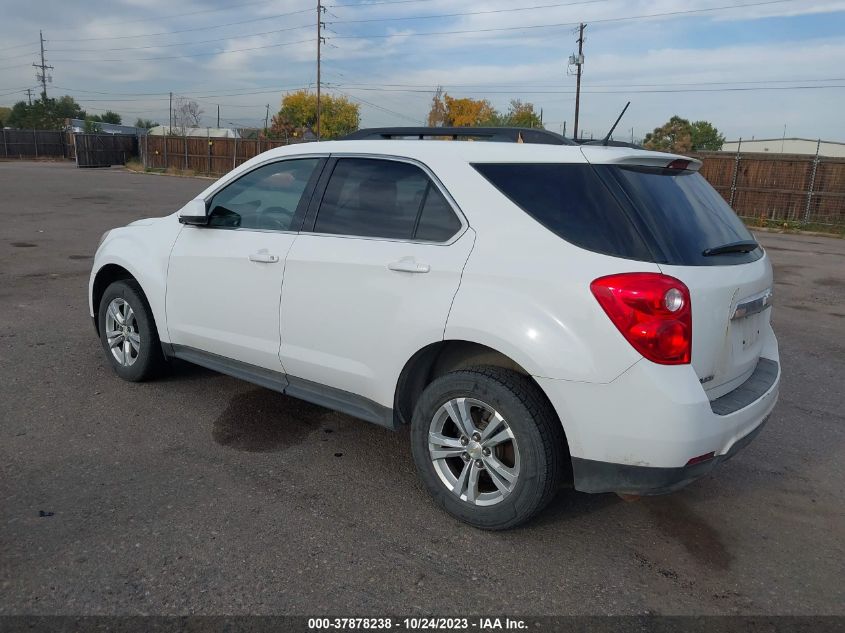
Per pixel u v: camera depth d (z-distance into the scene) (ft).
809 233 66.49
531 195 10.36
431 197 11.21
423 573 9.62
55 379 16.56
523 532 10.82
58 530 10.18
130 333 16.29
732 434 9.82
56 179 95.61
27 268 30.50
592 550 10.41
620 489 9.66
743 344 10.81
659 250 9.45
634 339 9.14
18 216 49.70
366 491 11.87
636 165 10.52
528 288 9.81
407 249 11.12
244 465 12.63
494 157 10.93
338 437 14.10
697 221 10.46
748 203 71.97
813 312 28.78
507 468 10.38
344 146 12.71
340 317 11.83
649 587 9.56
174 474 12.13
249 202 13.87
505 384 10.07
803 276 38.68
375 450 13.56
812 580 9.89
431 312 10.61
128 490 11.48
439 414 10.89
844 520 11.67
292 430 14.32
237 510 11.03
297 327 12.51
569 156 10.40
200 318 14.32
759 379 11.20
